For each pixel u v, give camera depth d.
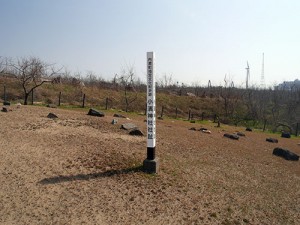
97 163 8.38
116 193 6.68
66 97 29.02
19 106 17.53
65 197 6.26
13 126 11.80
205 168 9.54
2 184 6.54
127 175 7.73
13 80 29.50
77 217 5.54
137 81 45.22
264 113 38.12
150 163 8.09
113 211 5.91
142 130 14.09
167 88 48.84
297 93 46.50
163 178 7.88
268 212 7.03
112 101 31.83
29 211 5.58
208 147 12.77
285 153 13.29
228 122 34.38
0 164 7.64
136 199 6.52
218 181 8.48
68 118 14.86
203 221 6.02
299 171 11.23
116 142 11.02
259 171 10.30
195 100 40.06
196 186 7.78
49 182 6.88
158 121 20.83
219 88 54.19
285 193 8.48
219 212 6.55
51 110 17.45
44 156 8.60
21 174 7.16
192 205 6.65
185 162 9.84
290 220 6.79
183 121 24.48
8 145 9.28
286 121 35.59
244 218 6.48
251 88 49.66
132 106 32.12
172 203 6.58
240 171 9.91
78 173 7.58
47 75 31.41
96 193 6.57
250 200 7.54
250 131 23.36
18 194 6.18
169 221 5.83
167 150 11.16
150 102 8.01
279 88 57.34
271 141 17.95
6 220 5.20
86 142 10.55
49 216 5.48
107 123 14.65
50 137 10.77
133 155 9.47
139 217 5.82
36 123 12.78
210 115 36.53
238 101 42.22
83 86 34.19
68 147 9.73
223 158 11.26
